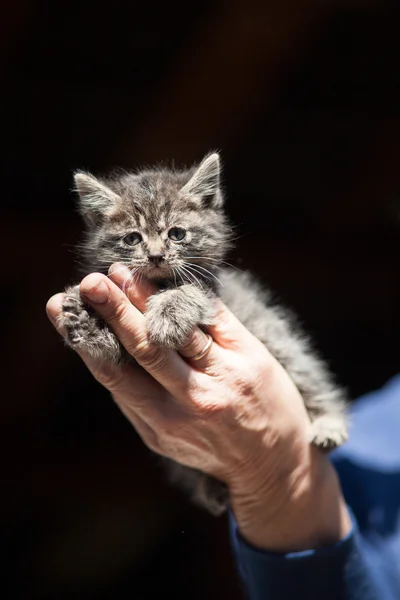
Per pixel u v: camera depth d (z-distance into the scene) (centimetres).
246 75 100
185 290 74
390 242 116
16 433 106
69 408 109
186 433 73
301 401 76
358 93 107
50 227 106
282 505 74
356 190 113
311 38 100
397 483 81
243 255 113
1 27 99
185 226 78
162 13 99
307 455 74
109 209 78
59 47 103
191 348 72
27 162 109
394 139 107
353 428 83
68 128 107
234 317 74
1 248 105
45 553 103
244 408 72
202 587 103
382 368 121
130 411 75
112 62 104
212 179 80
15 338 106
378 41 102
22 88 105
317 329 118
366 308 118
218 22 97
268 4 96
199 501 80
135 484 104
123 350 72
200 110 102
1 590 102
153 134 105
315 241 115
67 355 106
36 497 104
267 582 74
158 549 104
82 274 79
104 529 104
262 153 110
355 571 74
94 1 99
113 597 103
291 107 107
